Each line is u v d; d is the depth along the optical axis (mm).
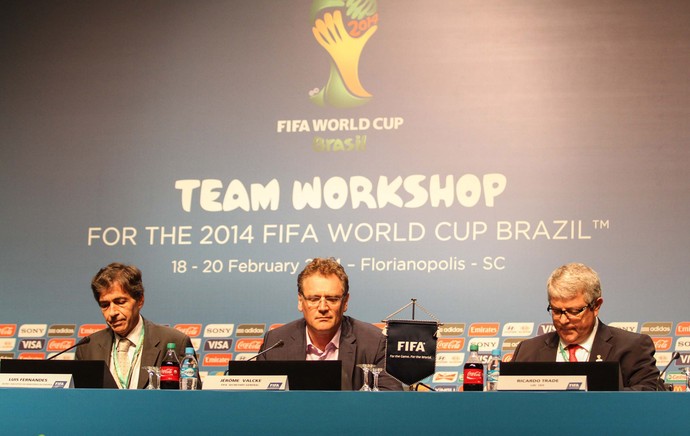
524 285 5133
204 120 5594
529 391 2691
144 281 5484
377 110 5422
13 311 5578
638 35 5246
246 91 5578
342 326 3785
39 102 5770
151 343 3861
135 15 5758
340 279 3664
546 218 5168
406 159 5348
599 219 5117
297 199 5422
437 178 5301
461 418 2646
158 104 5652
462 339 5133
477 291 5172
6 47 5844
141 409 2748
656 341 4953
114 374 3846
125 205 5590
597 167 5168
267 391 2721
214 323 5391
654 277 5020
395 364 3309
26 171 5715
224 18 5668
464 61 5383
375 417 2672
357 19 5520
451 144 5316
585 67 5266
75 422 2758
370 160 5383
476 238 5215
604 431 2598
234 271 5422
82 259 5578
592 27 5297
